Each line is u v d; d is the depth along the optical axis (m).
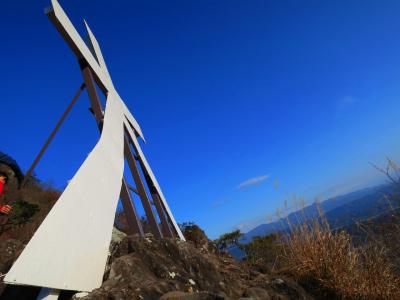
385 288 4.31
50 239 2.51
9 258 4.41
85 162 3.36
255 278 4.95
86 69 4.87
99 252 3.07
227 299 2.93
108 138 4.22
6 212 4.48
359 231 4.88
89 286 2.80
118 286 3.00
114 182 3.79
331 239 4.97
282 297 4.23
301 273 4.94
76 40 4.66
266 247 6.61
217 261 5.54
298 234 5.31
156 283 3.13
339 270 4.65
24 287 3.09
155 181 6.73
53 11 4.11
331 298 4.60
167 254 3.99
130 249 3.83
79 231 2.87
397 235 4.40
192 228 9.23
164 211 6.59
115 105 5.46
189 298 2.81
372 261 4.53
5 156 4.23
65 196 2.85
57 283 2.44
